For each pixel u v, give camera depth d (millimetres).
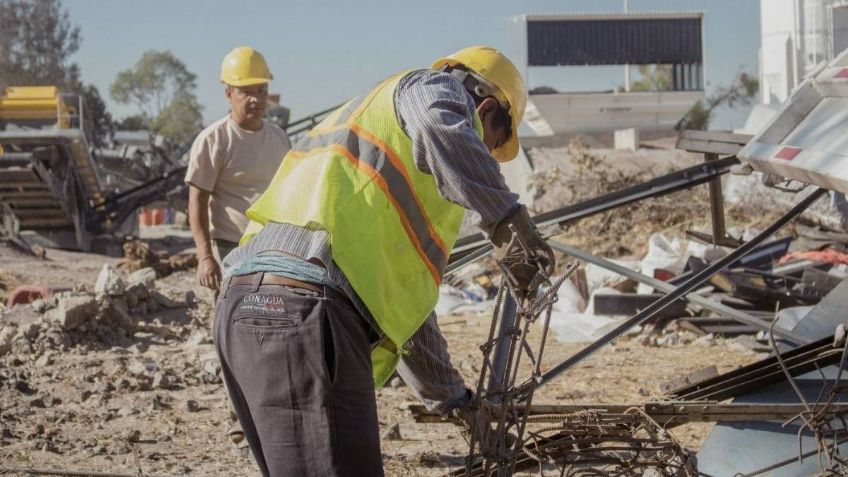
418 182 3240
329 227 3137
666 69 47812
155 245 33938
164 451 6215
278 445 3135
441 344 3650
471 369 9305
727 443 4617
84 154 28766
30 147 27953
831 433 4297
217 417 7180
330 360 3098
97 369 8719
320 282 3104
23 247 25016
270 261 3164
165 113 120250
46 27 89062
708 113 59781
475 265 17391
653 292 12086
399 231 3229
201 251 6434
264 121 6531
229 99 6430
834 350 4406
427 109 3080
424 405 3834
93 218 31188
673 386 5043
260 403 3145
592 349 4953
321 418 3090
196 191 6418
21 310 10523
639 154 31047
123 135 43969
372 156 3205
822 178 4543
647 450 3938
